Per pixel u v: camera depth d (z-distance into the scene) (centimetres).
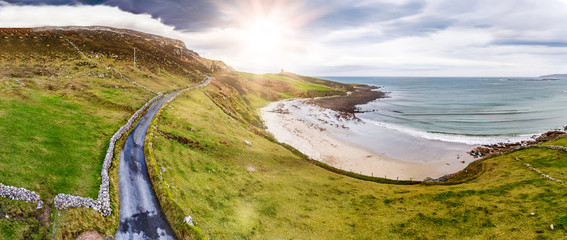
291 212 3359
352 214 3403
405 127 9506
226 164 4209
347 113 11719
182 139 4447
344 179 4653
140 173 3181
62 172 2653
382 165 6019
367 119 10981
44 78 5659
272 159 4947
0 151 2616
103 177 2784
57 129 3469
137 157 3506
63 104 4434
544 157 4884
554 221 2811
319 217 3306
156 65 10219
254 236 2769
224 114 6994
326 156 6394
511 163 5025
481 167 5234
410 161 6262
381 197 3897
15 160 2559
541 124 9369
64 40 9194
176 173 3409
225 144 4847
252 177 4075
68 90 5216
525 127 9044
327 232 3000
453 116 11388
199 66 15225
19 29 9331
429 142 7569
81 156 3045
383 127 9381
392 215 3356
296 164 5081
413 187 4428
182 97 7175
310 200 3712
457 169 5772
